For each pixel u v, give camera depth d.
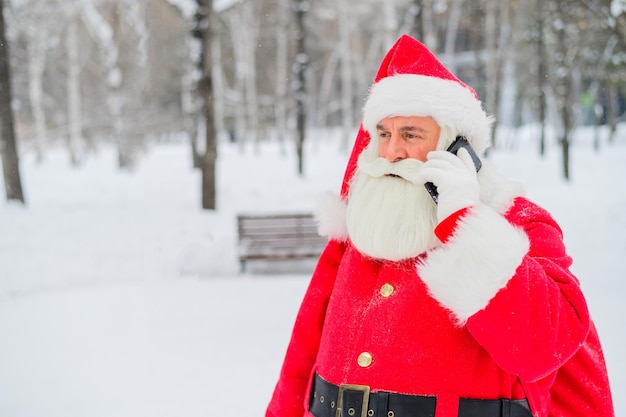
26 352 5.13
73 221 11.11
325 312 1.76
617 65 17.75
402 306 1.43
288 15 28.31
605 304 5.77
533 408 1.44
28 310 6.53
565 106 18.19
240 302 6.59
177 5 13.03
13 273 8.15
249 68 30.55
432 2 25.23
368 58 34.16
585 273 7.50
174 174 20.41
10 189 12.84
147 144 29.64
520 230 1.34
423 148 1.46
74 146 28.52
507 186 1.46
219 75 29.38
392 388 1.42
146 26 28.47
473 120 1.48
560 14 19.47
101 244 9.46
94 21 25.94
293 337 1.80
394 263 1.48
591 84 28.50
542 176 18.09
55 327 5.86
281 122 29.14
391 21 21.91
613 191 14.97
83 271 8.27
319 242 8.59
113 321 6.00
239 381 4.29
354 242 1.50
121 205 13.17
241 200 14.04
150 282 7.77
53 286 7.70
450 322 1.40
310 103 43.91
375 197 1.46
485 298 1.26
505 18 27.59
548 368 1.30
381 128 1.54
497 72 27.20
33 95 30.09
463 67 34.91
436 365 1.40
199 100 12.89
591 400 1.53
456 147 1.46
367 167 1.50
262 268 8.38
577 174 18.36
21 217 11.27
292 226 8.62
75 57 28.89
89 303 6.77
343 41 30.09
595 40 19.70
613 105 28.38
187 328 5.66
